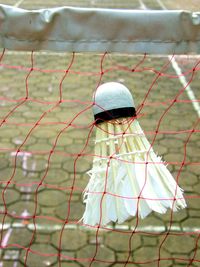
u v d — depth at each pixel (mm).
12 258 4070
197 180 5395
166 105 7652
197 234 4445
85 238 4352
